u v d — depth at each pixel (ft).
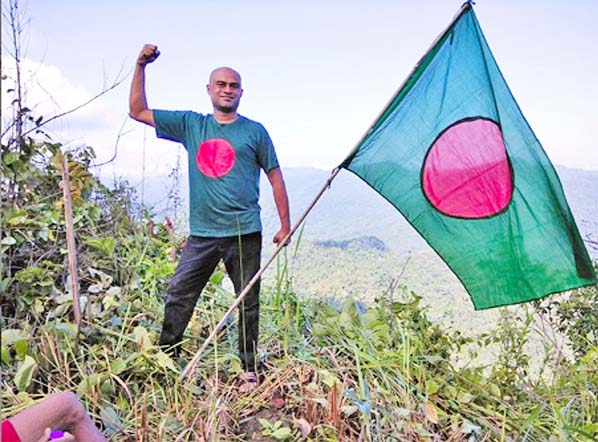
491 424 8.50
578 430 7.53
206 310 10.71
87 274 10.55
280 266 10.97
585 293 11.21
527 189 7.82
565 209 7.70
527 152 7.79
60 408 5.62
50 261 10.16
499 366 9.64
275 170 8.49
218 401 7.71
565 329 11.27
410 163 8.20
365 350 9.60
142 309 10.33
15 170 10.52
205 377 8.51
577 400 9.12
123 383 7.68
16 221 9.75
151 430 7.20
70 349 8.09
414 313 10.57
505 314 10.08
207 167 8.18
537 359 9.93
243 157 8.20
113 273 10.93
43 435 5.30
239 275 8.53
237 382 8.69
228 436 7.46
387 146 8.21
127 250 11.96
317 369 8.78
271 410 8.16
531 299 8.00
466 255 8.16
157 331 9.70
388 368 9.13
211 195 8.21
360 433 7.51
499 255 8.04
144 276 11.52
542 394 9.39
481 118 7.95
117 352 8.58
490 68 7.91
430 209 8.20
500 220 7.97
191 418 7.53
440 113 8.09
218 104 8.14
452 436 7.91
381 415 8.12
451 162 8.08
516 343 9.84
